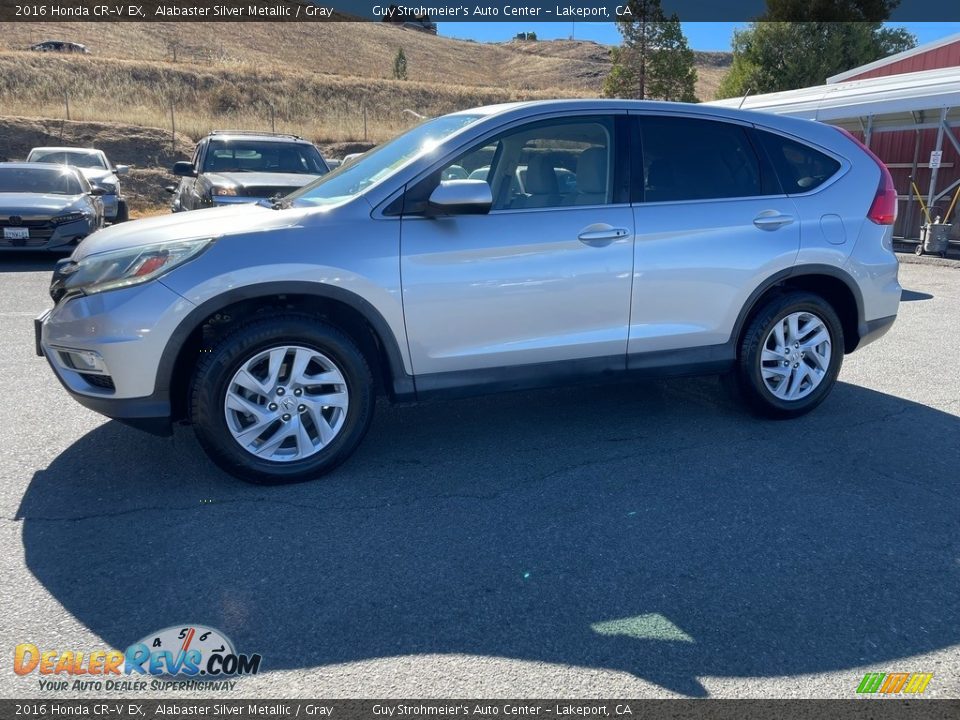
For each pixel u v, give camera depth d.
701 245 4.27
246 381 3.59
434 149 3.87
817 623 2.70
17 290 8.95
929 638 2.62
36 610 2.72
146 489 3.70
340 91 44.31
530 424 4.65
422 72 80.81
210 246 3.53
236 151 11.36
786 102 14.24
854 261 4.64
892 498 3.67
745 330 4.55
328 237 3.65
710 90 81.62
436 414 4.83
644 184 4.25
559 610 2.76
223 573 2.98
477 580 2.95
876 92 12.62
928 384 5.51
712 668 2.46
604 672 2.44
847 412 4.89
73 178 12.30
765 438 4.43
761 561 3.10
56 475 3.84
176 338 3.47
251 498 3.61
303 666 2.46
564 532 3.33
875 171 4.79
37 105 33.25
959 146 12.93
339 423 3.79
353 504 3.57
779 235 4.45
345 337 3.72
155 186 26.14
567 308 4.05
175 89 39.75
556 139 4.13
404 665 2.46
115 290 3.48
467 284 3.84
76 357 3.57
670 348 4.36
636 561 3.09
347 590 2.87
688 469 3.99
